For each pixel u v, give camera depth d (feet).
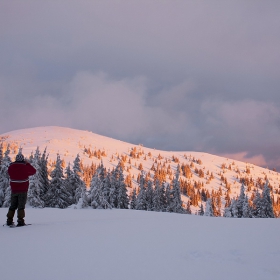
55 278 9.60
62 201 144.05
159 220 26.94
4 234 18.06
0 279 9.44
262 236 17.76
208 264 11.56
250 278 9.96
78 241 15.80
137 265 11.23
